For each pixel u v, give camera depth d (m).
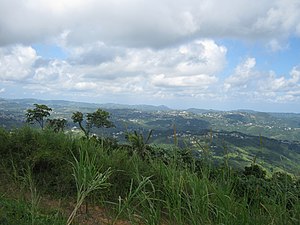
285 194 3.55
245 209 3.45
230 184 3.90
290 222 3.42
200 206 3.42
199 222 3.35
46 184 5.69
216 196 3.60
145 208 3.72
